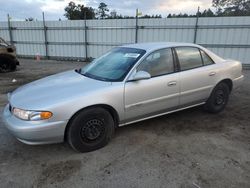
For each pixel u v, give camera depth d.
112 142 3.31
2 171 2.65
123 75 3.22
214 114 4.45
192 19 11.60
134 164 2.77
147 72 3.33
